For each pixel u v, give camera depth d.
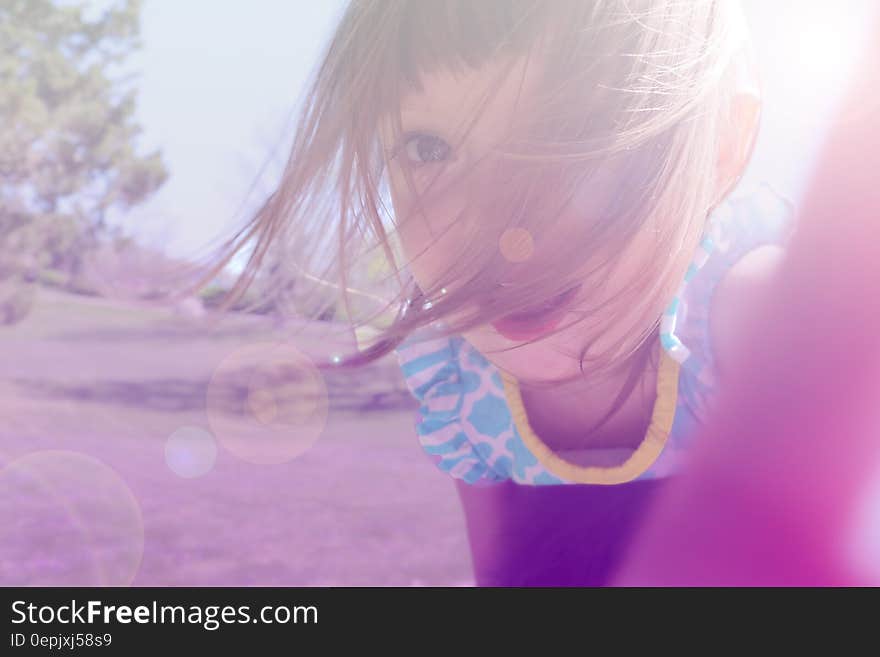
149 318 16.47
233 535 4.55
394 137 1.07
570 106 0.95
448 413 1.49
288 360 11.19
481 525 1.46
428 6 1.01
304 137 1.25
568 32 0.95
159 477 6.07
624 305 1.01
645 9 0.96
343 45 1.17
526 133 0.96
